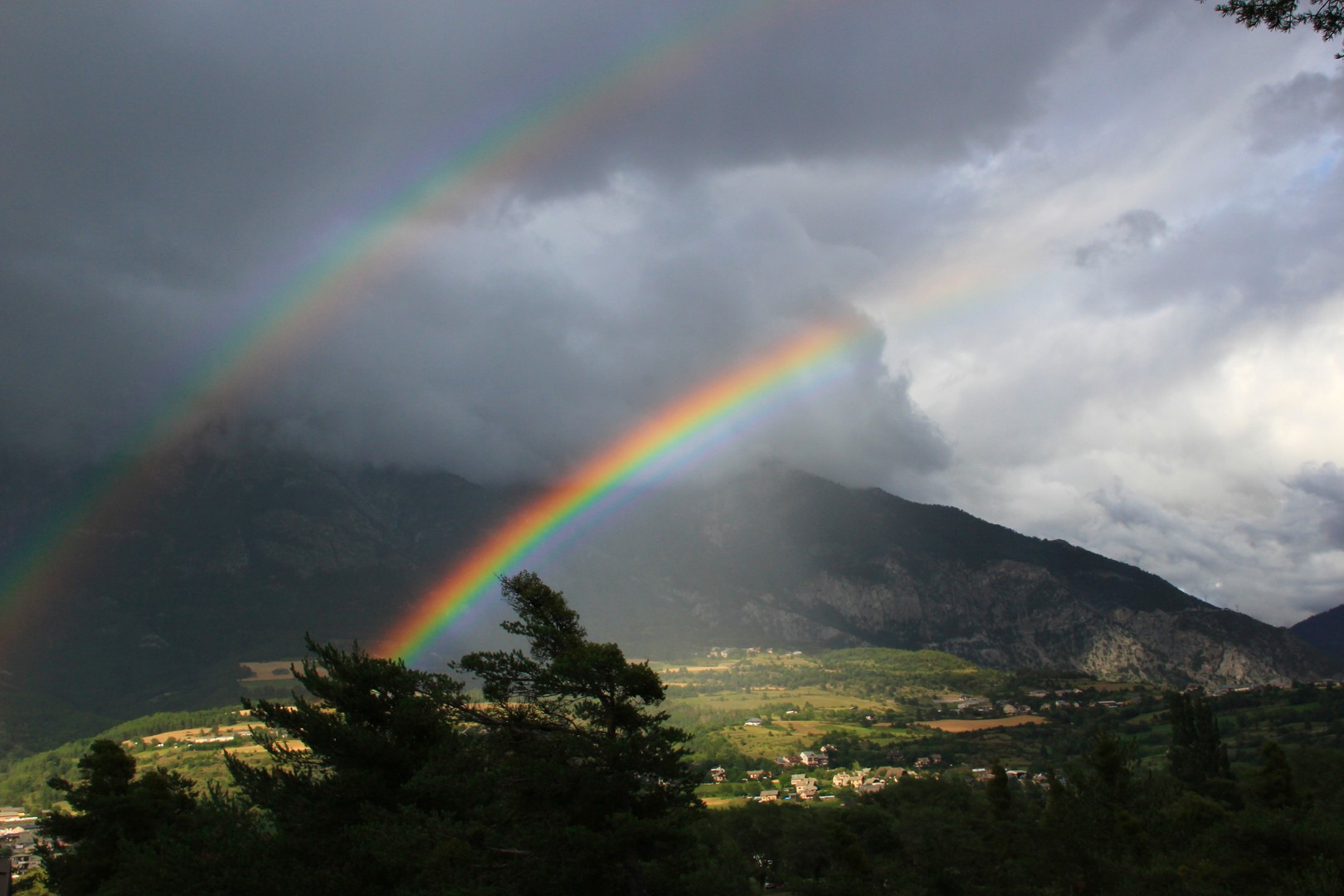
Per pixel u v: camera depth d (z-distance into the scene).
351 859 30.45
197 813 40.94
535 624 31.30
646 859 28.56
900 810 80.00
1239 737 140.75
